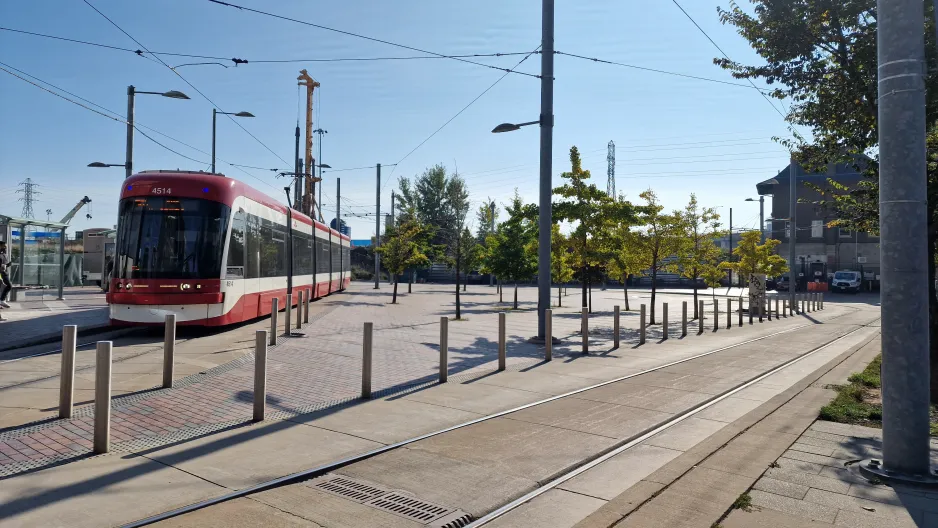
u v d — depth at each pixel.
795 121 10.38
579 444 6.55
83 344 13.14
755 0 9.59
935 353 8.67
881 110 5.63
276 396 8.43
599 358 12.69
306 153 49.50
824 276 57.16
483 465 5.80
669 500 4.89
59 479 5.09
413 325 18.42
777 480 5.40
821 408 7.93
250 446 6.16
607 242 21.62
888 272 5.58
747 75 10.04
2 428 6.50
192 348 12.66
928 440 5.47
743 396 9.23
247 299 16.31
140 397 8.12
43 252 30.05
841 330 21.03
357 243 86.50
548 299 14.98
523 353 13.15
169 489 4.95
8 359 11.01
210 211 14.70
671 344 15.53
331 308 23.98
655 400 8.77
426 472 5.58
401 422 7.25
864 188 10.37
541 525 4.56
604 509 4.70
